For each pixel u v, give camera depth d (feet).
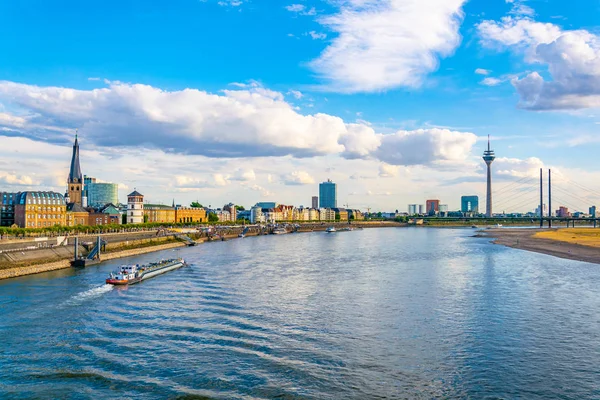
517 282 375.45
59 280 383.45
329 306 293.23
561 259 536.42
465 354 209.05
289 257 579.48
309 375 186.60
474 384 179.42
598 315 270.26
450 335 234.79
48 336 231.30
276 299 312.50
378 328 246.27
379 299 313.53
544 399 168.14
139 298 313.94
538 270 443.32
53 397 168.55
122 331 239.30
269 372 189.26
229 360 201.16
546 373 189.16
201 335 232.94
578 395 170.91
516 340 226.99
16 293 328.70
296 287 355.77
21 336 231.09
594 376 186.19
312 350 213.25
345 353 209.87
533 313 275.18
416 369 192.85
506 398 168.86
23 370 191.21
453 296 322.34
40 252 468.75
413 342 224.53
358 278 400.26
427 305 296.30
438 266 481.46
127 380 181.98
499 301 306.14
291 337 231.09
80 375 186.39
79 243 543.39
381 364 197.77
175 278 398.01
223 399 167.02
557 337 231.09
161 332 237.66
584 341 225.35
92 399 167.22
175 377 184.55
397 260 541.75
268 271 443.32
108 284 361.51
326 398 168.14
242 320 260.01
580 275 409.90
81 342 222.69
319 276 411.54
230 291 338.95
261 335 233.76
